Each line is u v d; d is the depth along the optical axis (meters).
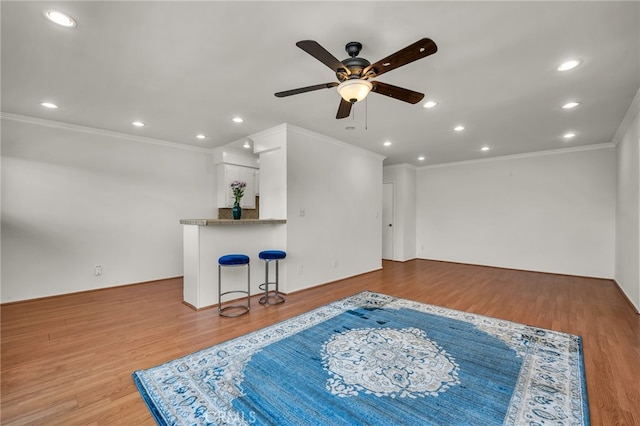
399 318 3.22
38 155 3.87
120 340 2.67
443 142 5.03
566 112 3.54
